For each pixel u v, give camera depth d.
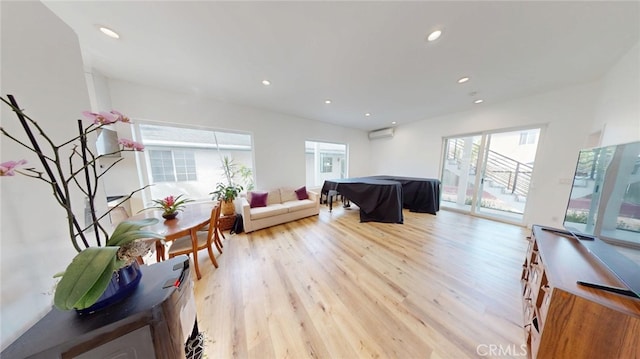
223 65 2.03
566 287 0.92
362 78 2.32
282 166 3.96
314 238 2.75
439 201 4.09
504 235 2.83
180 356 0.73
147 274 0.82
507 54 1.81
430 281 1.78
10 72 0.65
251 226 2.97
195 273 1.91
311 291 1.67
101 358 0.57
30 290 0.67
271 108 3.55
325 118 4.29
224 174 3.56
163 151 3.51
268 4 1.25
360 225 3.28
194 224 1.86
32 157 0.71
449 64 1.99
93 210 0.74
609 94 2.07
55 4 1.20
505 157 3.61
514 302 1.52
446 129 4.03
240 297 1.60
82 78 0.97
